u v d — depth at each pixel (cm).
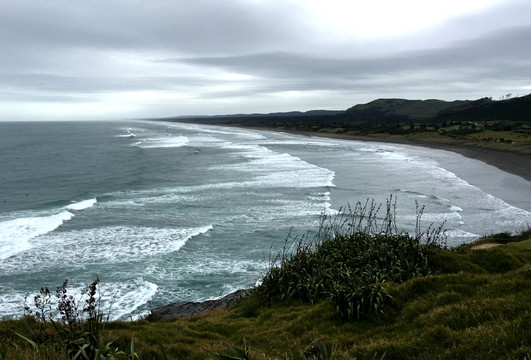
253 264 1966
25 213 3009
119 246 2211
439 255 1132
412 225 2589
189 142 10738
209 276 1828
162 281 1775
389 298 806
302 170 5125
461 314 652
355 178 4509
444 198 3456
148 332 808
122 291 1672
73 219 2795
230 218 2784
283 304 1023
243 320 979
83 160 6619
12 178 4772
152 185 4156
